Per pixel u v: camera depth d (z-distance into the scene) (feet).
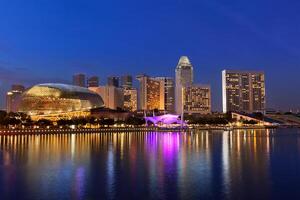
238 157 307.37
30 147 413.80
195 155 325.83
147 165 255.70
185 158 299.99
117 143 497.46
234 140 579.48
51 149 386.52
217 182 192.24
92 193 168.55
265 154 333.83
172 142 526.16
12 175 214.07
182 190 174.19
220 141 551.59
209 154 335.06
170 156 316.60
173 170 232.12
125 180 197.88
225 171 228.02
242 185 184.96
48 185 185.57
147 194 166.71
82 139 606.96
